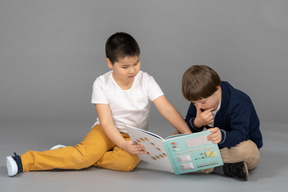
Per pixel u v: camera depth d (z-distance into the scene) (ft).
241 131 5.90
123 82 6.68
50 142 8.54
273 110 11.19
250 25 11.88
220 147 6.33
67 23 12.08
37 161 6.35
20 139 8.77
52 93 11.98
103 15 12.13
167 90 12.06
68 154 6.34
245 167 5.85
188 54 12.16
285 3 11.70
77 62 12.13
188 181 5.97
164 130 9.82
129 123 6.88
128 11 12.17
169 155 5.82
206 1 12.03
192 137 5.62
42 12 12.02
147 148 6.06
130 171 6.52
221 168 6.12
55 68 12.08
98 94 6.76
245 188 5.63
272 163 6.89
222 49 12.03
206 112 6.06
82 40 12.13
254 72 11.83
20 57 12.01
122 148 6.40
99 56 12.12
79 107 11.76
